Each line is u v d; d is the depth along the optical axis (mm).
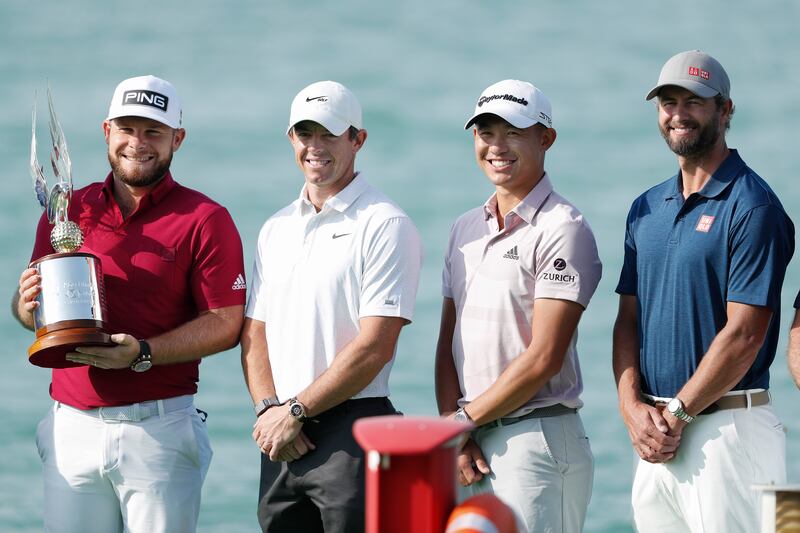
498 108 19359
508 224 19641
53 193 19250
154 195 19719
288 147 81875
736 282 18359
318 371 19359
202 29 114000
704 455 18703
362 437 12078
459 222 20562
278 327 19734
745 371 18312
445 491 12234
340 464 19016
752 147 80500
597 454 38906
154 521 19578
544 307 19047
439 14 119250
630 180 74812
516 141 19500
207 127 86688
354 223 19500
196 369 20250
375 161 81000
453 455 12469
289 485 19469
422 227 67438
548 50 108812
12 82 97000
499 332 19469
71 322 18156
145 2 121750
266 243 20344
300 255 19719
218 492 35219
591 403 43375
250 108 91812
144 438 19547
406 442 11922
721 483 18609
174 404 19812
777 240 18344
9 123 85562
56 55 104938
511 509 12641
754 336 18250
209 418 41469
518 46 110062
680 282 18844
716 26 115562
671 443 18609
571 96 96188
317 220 19797
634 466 20156
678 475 18984
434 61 105625
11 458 38250
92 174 73375
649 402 19375
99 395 19500
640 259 19453
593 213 68125
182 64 104062
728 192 18641
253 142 82938
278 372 19688
